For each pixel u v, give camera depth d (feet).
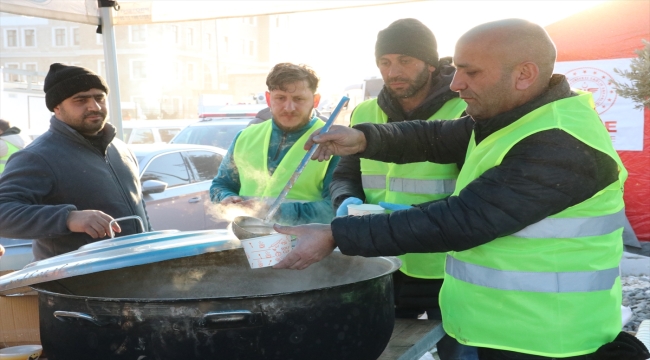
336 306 5.50
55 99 8.93
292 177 6.40
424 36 8.08
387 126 6.98
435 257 8.27
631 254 21.22
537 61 5.51
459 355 7.59
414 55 8.00
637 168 22.03
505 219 5.29
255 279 7.43
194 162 22.13
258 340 5.25
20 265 12.89
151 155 20.74
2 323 7.32
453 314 6.18
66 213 7.81
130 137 39.50
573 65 22.81
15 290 7.21
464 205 5.36
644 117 21.85
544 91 5.67
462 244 5.40
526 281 5.63
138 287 7.19
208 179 22.26
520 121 5.57
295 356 5.38
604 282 5.73
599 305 5.70
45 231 7.84
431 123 7.18
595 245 5.64
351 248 5.57
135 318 5.24
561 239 5.56
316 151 6.62
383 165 8.69
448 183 8.18
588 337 5.65
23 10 12.67
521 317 5.66
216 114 34.45
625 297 17.80
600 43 22.30
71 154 8.98
